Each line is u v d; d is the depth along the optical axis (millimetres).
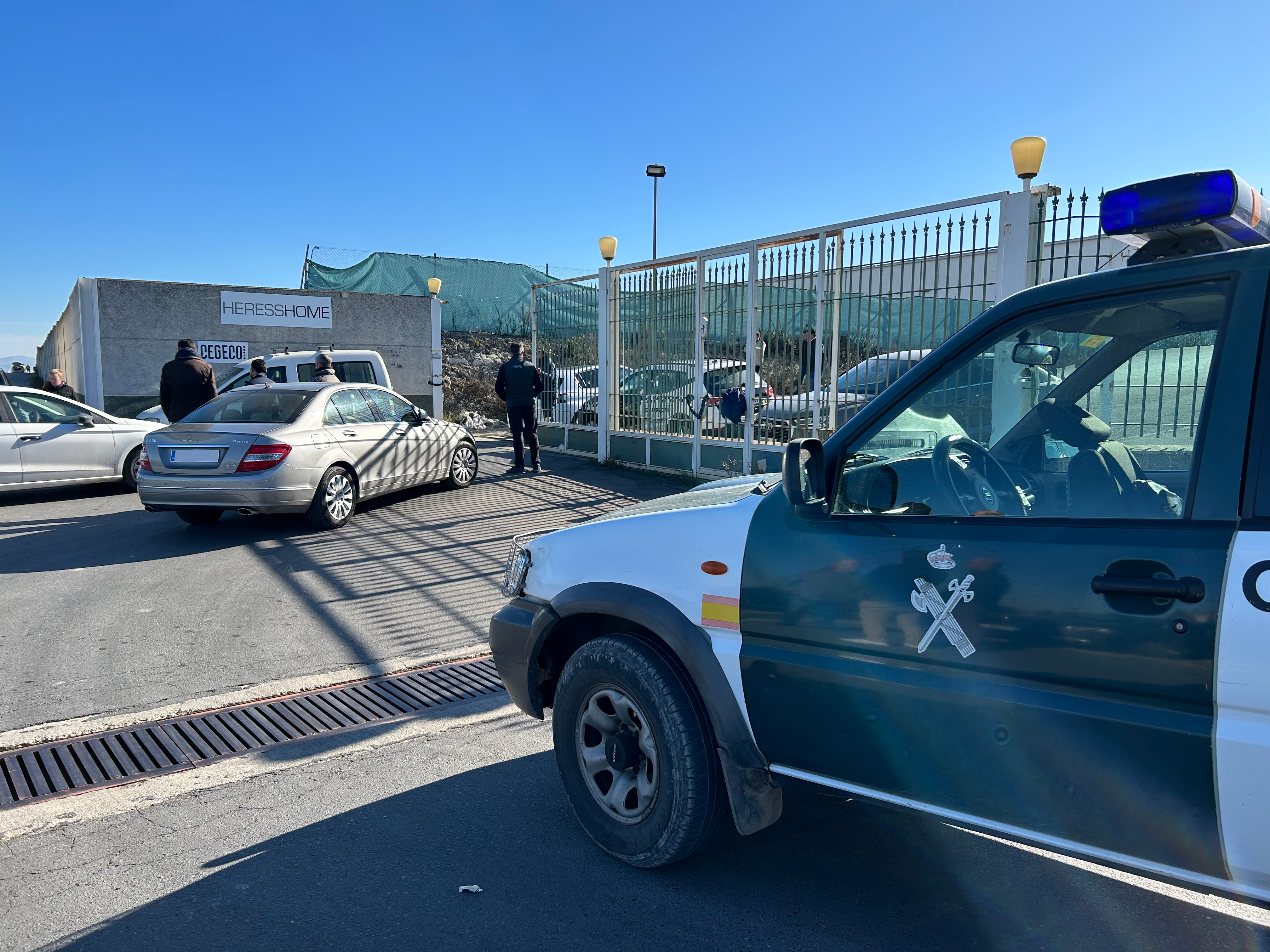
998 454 2766
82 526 9438
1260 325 1985
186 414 11570
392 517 9711
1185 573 1948
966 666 2297
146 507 8680
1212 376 2043
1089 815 2129
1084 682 2094
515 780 3848
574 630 3537
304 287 19781
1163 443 2449
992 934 2727
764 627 2695
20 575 7348
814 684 2582
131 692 4824
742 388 10820
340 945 2682
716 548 2838
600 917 2824
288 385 9609
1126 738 2033
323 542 8508
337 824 3461
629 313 12836
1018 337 2645
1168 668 1967
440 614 6297
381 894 2961
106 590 6871
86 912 2871
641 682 2953
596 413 13883
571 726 3262
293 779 3861
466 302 21906
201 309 17375
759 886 3014
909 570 2404
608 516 3430
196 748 4191
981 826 2332
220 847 3287
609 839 3145
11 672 5125
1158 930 2746
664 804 2930
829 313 9422
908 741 2414
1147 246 2328
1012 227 7559
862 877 3074
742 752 2781
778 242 10047
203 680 5016
